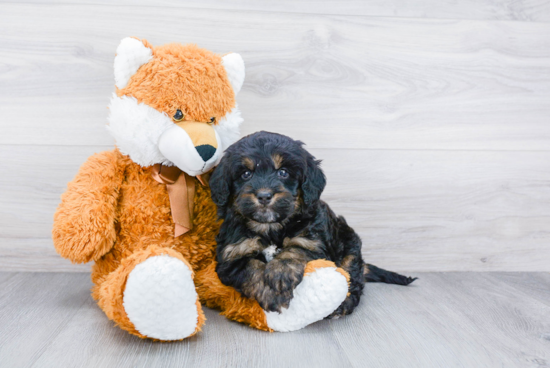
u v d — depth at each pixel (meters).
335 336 0.82
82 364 0.72
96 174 0.86
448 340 0.82
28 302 0.92
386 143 1.12
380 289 1.03
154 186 0.89
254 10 1.07
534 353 0.78
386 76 1.11
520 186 1.16
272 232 0.86
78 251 0.83
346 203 1.12
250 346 0.78
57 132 1.05
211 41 1.06
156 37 1.05
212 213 0.92
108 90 1.05
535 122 1.15
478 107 1.13
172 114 0.83
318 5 1.08
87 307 0.90
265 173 0.83
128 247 0.88
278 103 1.09
